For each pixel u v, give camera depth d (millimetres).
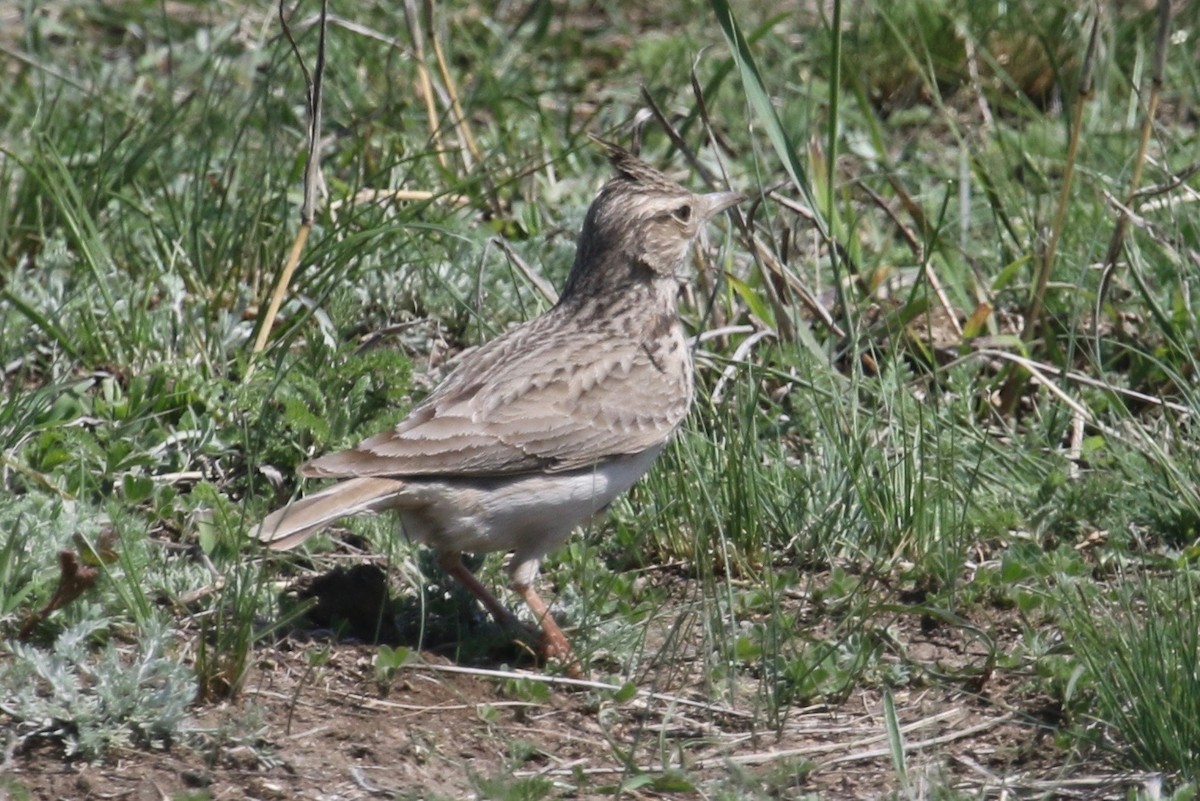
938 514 10789
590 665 9625
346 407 11203
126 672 8297
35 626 9039
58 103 15469
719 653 9570
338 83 16578
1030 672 9508
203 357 11914
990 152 16000
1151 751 8297
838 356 12633
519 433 9664
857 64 17656
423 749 8555
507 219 14391
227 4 18766
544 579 10711
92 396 11633
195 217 13195
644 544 10984
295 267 12102
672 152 15797
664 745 8531
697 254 13008
